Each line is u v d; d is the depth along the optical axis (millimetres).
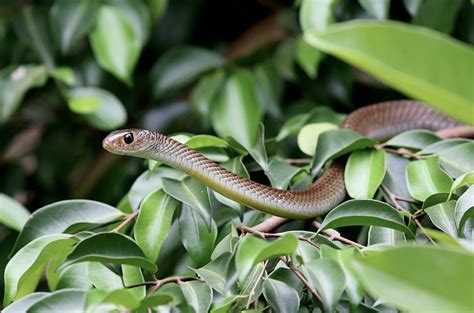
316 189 1207
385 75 958
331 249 1072
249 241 1049
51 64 1467
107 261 1083
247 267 1037
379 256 959
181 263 1339
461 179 1114
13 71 1438
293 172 1220
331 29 959
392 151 1213
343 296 1081
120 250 1088
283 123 1499
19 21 1483
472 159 1185
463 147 1192
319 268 1051
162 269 1384
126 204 1229
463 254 954
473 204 1115
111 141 1189
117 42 1424
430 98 960
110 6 1438
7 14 1495
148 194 1177
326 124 1271
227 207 1209
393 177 1201
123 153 1193
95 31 1430
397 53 956
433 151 1198
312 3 1332
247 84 1433
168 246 1339
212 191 1207
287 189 1216
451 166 1185
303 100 1513
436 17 1389
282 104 1539
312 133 1262
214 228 1152
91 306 1055
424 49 955
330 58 1487
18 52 1524
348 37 958
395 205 1170
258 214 1219
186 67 1509
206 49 1535
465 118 965
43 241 1141
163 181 1171
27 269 1120
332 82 1495
